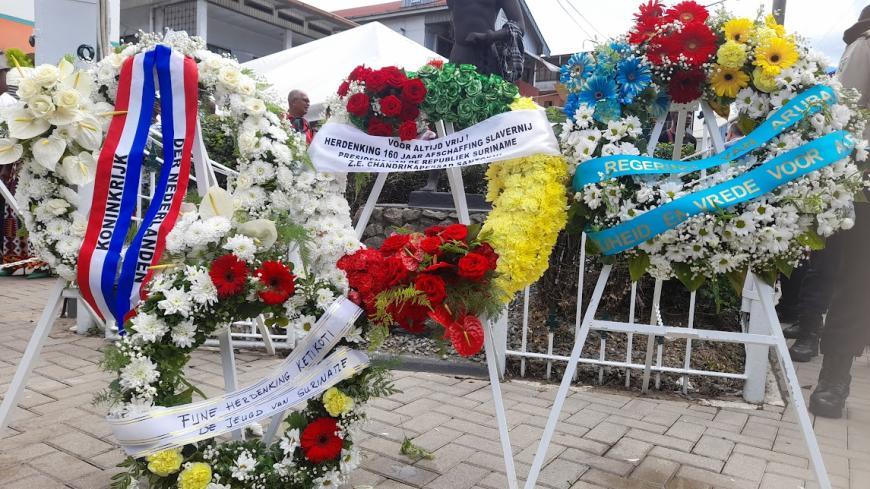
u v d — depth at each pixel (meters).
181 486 2.08
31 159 2.49
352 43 7.89
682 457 3.00
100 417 3.22
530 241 2.43
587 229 2.54
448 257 2.16
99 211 2.44
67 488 2.50
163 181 2.50
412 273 2.13
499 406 2.34
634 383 4.12
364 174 3.07
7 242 7.21
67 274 2.46
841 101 2.41
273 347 4.42
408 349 4.54
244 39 15.68
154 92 2.55
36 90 2.39
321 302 2.25
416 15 18.02
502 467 2.83
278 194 2.57
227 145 5.02
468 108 2.70
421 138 2.89
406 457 2.91
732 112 2.66
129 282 2.38
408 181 6.97
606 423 3.42
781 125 2.31
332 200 2.67
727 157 2.36
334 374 2.26
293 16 15.58
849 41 3.67
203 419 2.15
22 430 3.04
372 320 2.24
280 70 7.97
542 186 2.49
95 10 4.83
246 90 2.60
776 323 2.38
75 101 2.43
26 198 2.51
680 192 2.34
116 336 4.66
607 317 4.73
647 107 2.55
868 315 2.30
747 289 3.99
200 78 2.60
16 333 4.82
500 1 6.12
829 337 3.30
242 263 2.18
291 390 2.25
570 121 2.52
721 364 4.22
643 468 2.87
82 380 3.79
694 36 2.38
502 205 2.52
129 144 2.49
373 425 3.29
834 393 3.38
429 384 4.01
